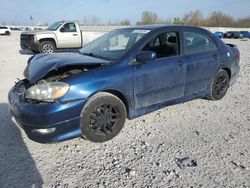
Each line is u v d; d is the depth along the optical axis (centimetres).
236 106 512
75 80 328
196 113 471
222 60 506
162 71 403
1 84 655
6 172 290
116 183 275
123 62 368
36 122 311
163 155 328
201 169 300
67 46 1316
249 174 292
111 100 355
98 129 353
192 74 452
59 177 284
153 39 405
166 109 487
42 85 317
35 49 1241
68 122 324
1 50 1445
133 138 373
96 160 317
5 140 360
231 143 361
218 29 5381
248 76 798
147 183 276
